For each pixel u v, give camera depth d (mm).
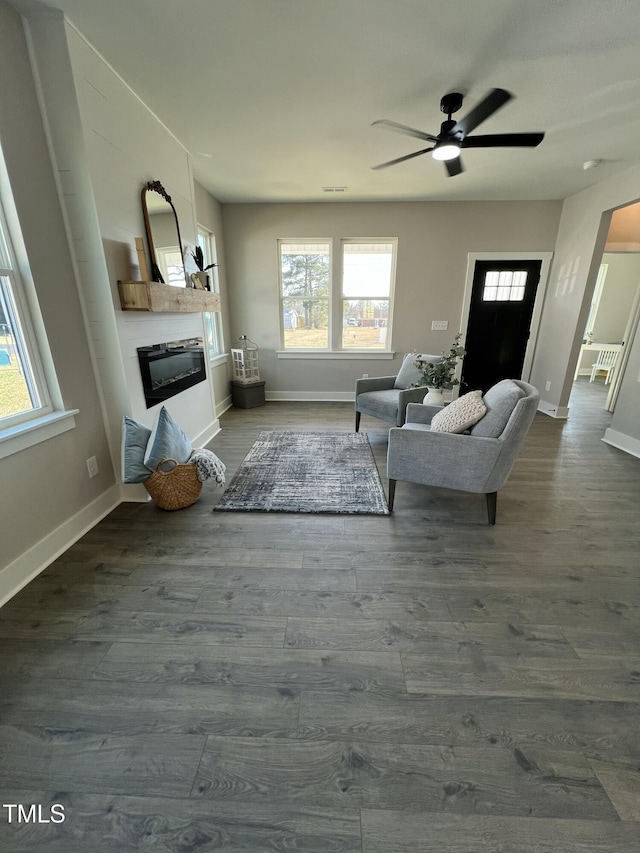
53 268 1920
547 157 3279
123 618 1563
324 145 3037
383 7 1679
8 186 1671
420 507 2482
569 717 1192
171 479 2330
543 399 4918
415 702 1235
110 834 916
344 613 1601
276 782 1021
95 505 2268
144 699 1237
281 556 1971
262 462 3160
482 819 946
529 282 4887
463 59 2027
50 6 1661
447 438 2188
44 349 1893
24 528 1763
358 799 986
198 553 1987
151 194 2504
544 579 1816
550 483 2855
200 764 1061
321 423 4301
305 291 5098
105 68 2021
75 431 2088
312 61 2039
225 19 1742
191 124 2689
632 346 3459
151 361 2580
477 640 1474
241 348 5082
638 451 3389
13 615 1574
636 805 974
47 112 1838
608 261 7066
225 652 1413
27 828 928
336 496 2586
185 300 2748
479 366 5215
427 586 1764
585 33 1831
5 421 1720
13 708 1207
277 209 4711
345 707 1219
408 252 4820
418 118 2639
